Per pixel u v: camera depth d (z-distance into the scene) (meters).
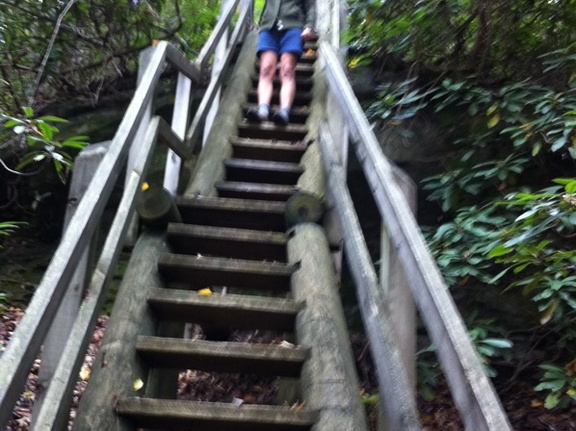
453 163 4.38
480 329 3.32
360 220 4.64
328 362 2.12
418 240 1.72
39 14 5.10
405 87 4.62
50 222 5.14
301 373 2.19
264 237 2.96
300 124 4.62
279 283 2.75
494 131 4.13
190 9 6.11
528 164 4.06
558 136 3.62
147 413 1.92
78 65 5.52
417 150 4.57
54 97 5.50
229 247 2.98
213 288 4.31
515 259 2.83
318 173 3.62
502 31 4.30
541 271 3.26
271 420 1.95
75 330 1.93
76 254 1.77
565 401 3.29
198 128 3.89
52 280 1.58
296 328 2.38
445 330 1.38
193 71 3.81
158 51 3.23
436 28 4.38
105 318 4.58
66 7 4.72
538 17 4.21
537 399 3.63
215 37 4.39
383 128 4.61
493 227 3.57
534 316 3.85
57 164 3.18
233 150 4.07
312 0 4.84
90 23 5.54
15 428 3.31
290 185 3.87
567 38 4.24
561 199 2.60
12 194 5.14
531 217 2.64
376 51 4.79
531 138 3.84
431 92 4.53
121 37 5.68
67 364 1.82
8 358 1.33
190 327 4.20
